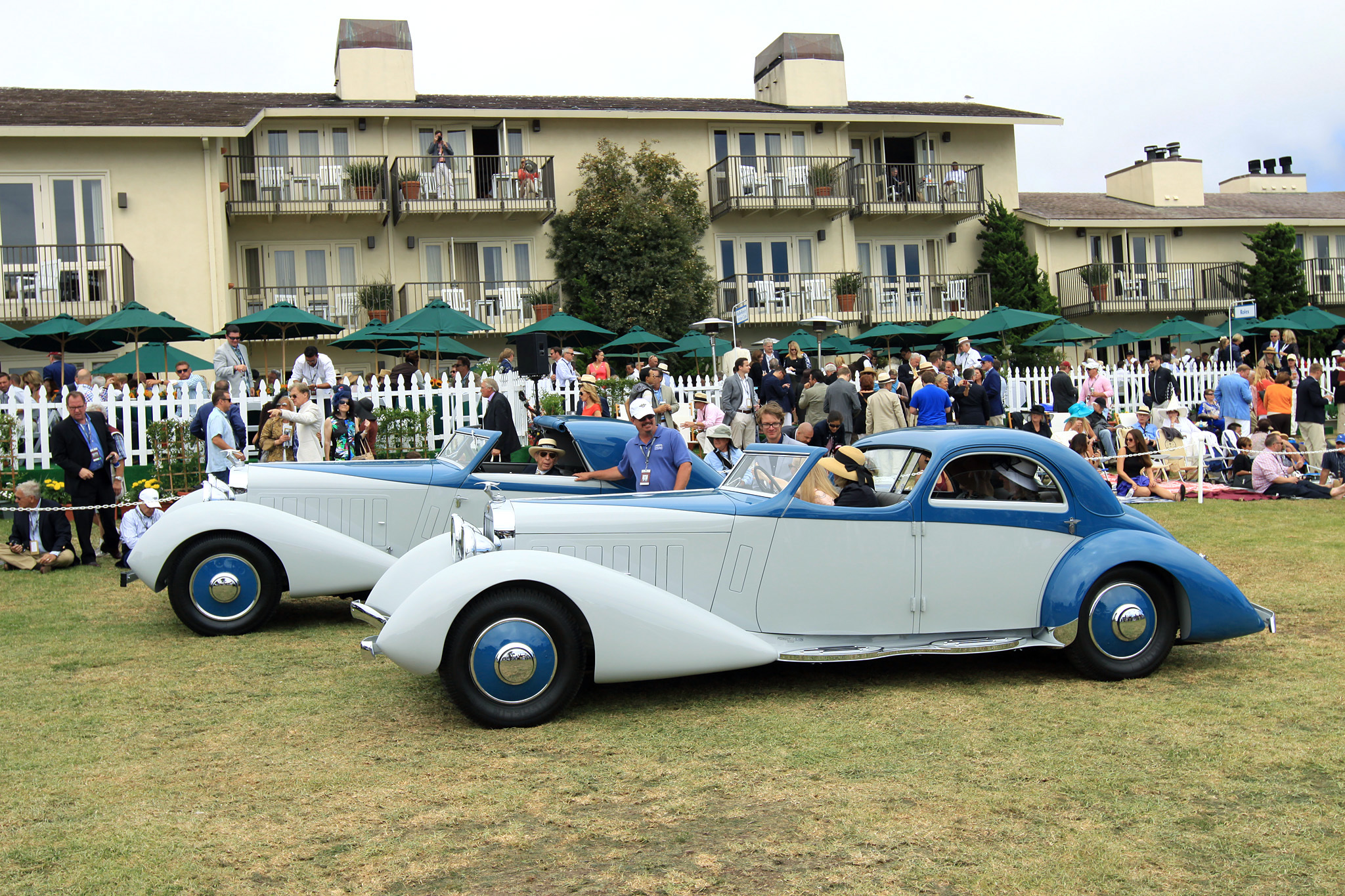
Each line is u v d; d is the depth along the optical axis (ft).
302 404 40.47
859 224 103.55
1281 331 91.61
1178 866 11.72
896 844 12.47
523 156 90.89
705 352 79.71
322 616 27.43
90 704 19.25
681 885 11.52
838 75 103.35
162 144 74.54
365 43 90.99
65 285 72.64
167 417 47.60
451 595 17.22
